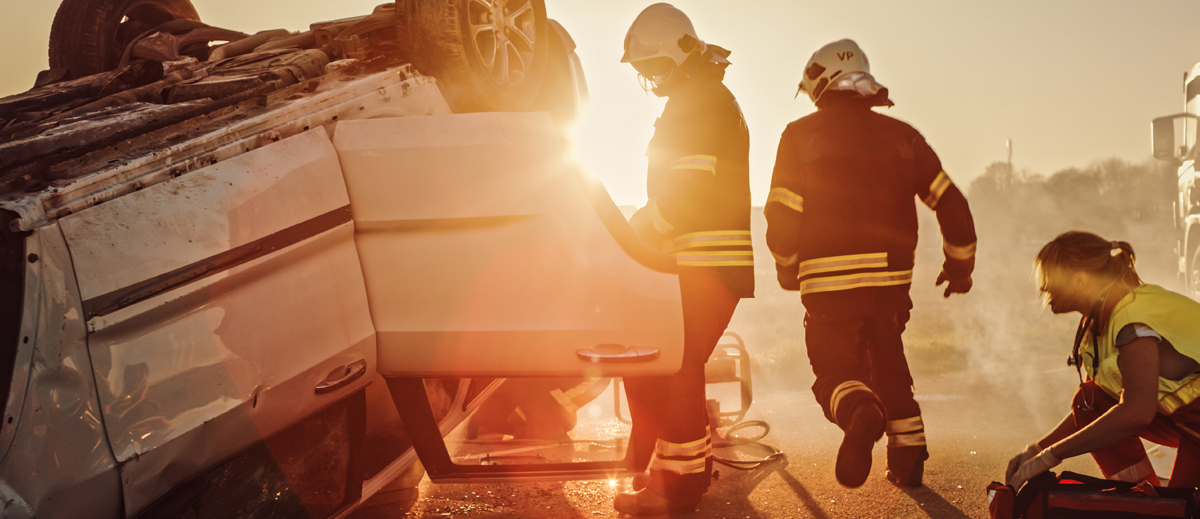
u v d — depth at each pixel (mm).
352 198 2555
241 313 2170
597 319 2480
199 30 4070
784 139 3328
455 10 3184
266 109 2463
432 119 2529
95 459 1830
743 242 3064
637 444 2865
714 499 3234
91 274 1857
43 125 2518
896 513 2947
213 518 2168
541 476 2838
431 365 2584
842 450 2703
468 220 2484
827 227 3191
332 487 2566
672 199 2926
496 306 2510
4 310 1750
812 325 3260
